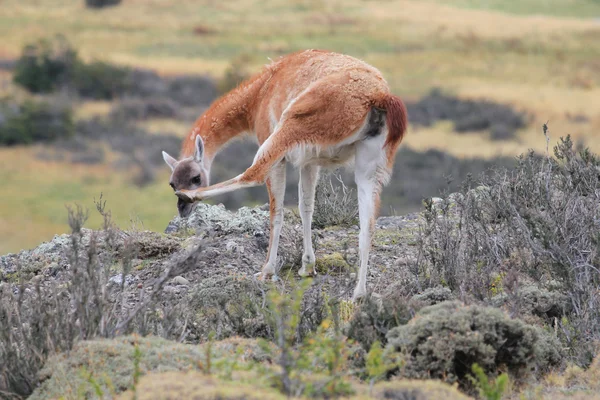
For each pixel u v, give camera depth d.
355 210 37.94
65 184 135.38
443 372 20.77
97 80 199.00
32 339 22.67
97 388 18.58
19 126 161.38
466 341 20.98
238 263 32.31
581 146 31.95
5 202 121.44
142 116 183.50
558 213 28.02
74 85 197.75
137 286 30.05
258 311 25.77
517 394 20.84
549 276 28.08
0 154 153.25
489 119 162.12
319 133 28.42
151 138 165.25
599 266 26.20
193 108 191.75
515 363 21.95
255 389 17.86
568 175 30.55
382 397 18.58
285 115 28.66
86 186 134.38
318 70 30.12
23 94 190.00
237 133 34.59
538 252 27.45
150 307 25.30
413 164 123.44
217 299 27.47
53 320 22.88
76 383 20.27
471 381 20.89
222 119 34.09
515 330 21.83
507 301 25.11
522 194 30.03
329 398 17.92
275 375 18.62
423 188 103.69
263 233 35.28
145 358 20.88
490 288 26.66
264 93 32.66
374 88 28.53
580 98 184.00
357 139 28.78
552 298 25.48
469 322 21.64
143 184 136.62
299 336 23.81
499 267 28.66
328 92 28.28
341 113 28.23
